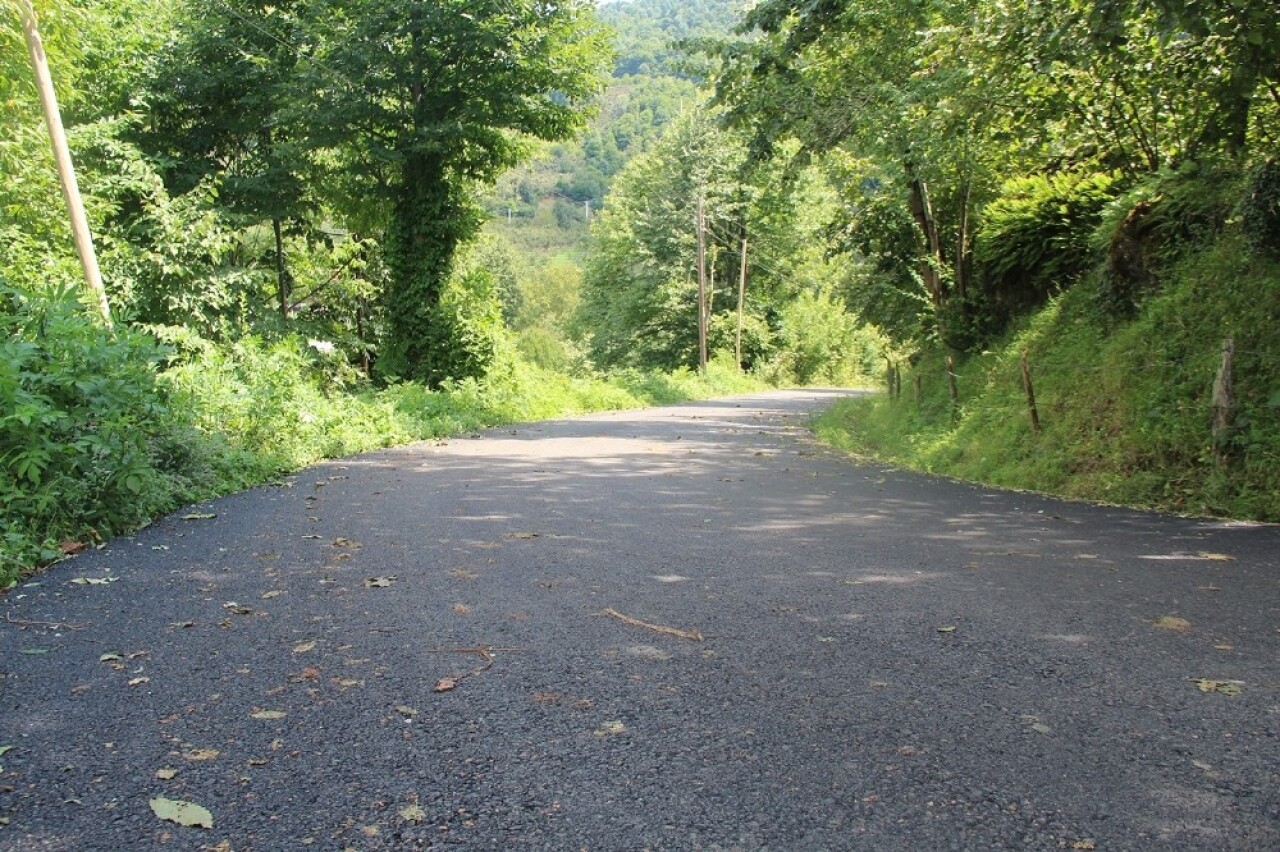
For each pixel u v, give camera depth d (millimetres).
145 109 23219
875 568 5641
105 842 2391
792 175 17609
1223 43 10070
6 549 5578
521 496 8820
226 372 12500
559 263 107625
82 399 7285
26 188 16484
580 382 31359
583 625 4379
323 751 2955
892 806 2594
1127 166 14328
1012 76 12273
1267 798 2641
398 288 25219
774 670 3736
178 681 3607
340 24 24438
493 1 23422
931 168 14289
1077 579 5332
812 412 27422
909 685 3559
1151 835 2436
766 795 2658
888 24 14859
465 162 26297
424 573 5488
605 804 2609
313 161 25641
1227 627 4320
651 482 9992
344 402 15586
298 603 4797
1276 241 9898
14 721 3197
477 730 3125
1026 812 2557
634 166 56031
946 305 17266
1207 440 8578
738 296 52062
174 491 8141
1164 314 10648
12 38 14195
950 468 11516
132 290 19719
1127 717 3234
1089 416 10430
